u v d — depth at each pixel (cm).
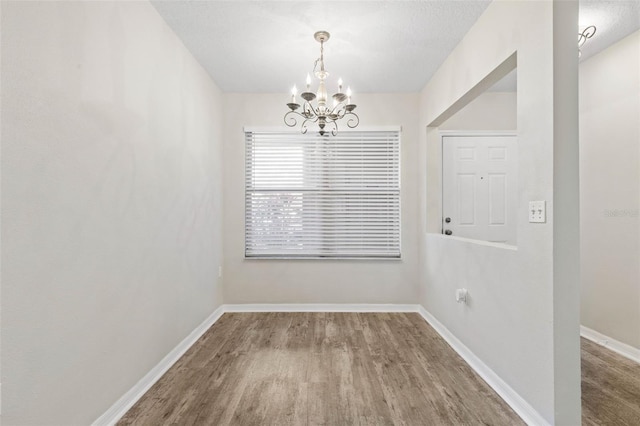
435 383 205
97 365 157
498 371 199
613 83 256
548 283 157
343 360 237
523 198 177
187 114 265
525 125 175
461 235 360
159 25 219
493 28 206
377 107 362
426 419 169
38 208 124
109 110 166
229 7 212
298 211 367
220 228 351
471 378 212
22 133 117
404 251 362
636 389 195
